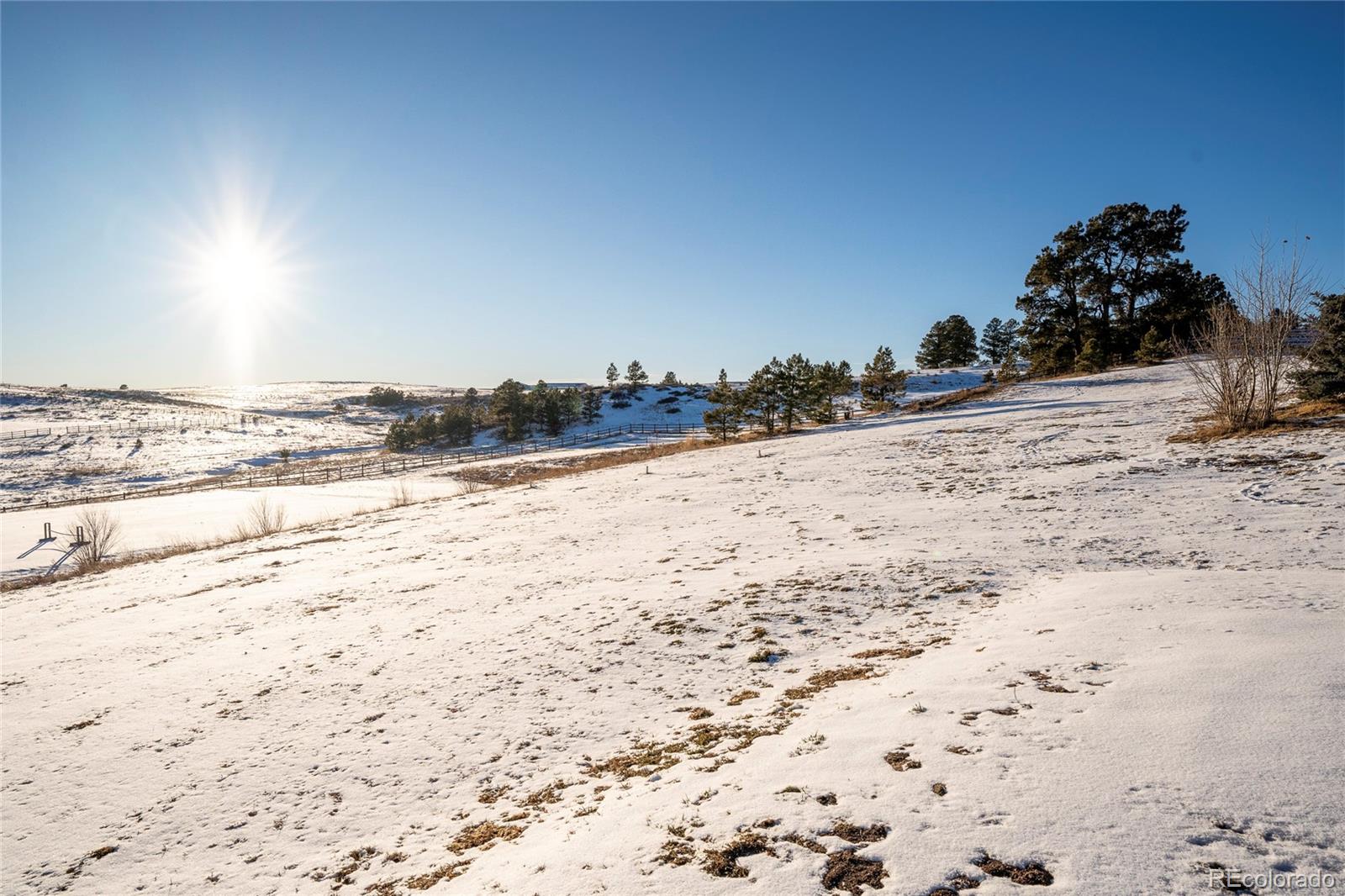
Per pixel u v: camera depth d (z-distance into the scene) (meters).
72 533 30.92
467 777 6.67
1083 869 3.43
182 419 107.12
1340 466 15.27
